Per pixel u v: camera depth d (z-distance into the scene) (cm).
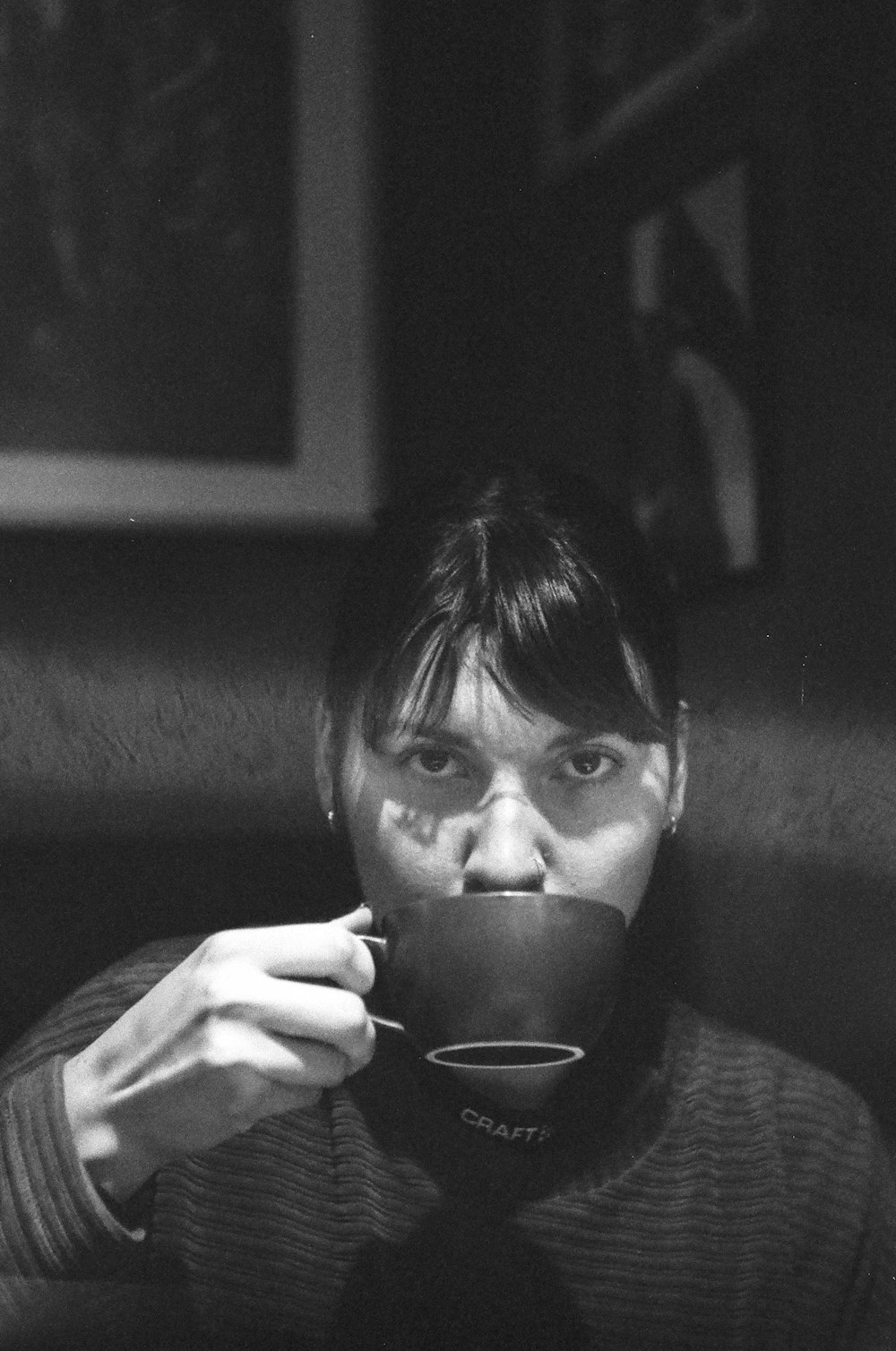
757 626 141
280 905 135
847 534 142
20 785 130
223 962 78
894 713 144
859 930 143
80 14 140
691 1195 106
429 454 143
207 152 142
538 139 146
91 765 133
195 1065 77
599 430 144
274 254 142
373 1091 104
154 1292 94
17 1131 81
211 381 140
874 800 144
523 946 81
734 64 142
